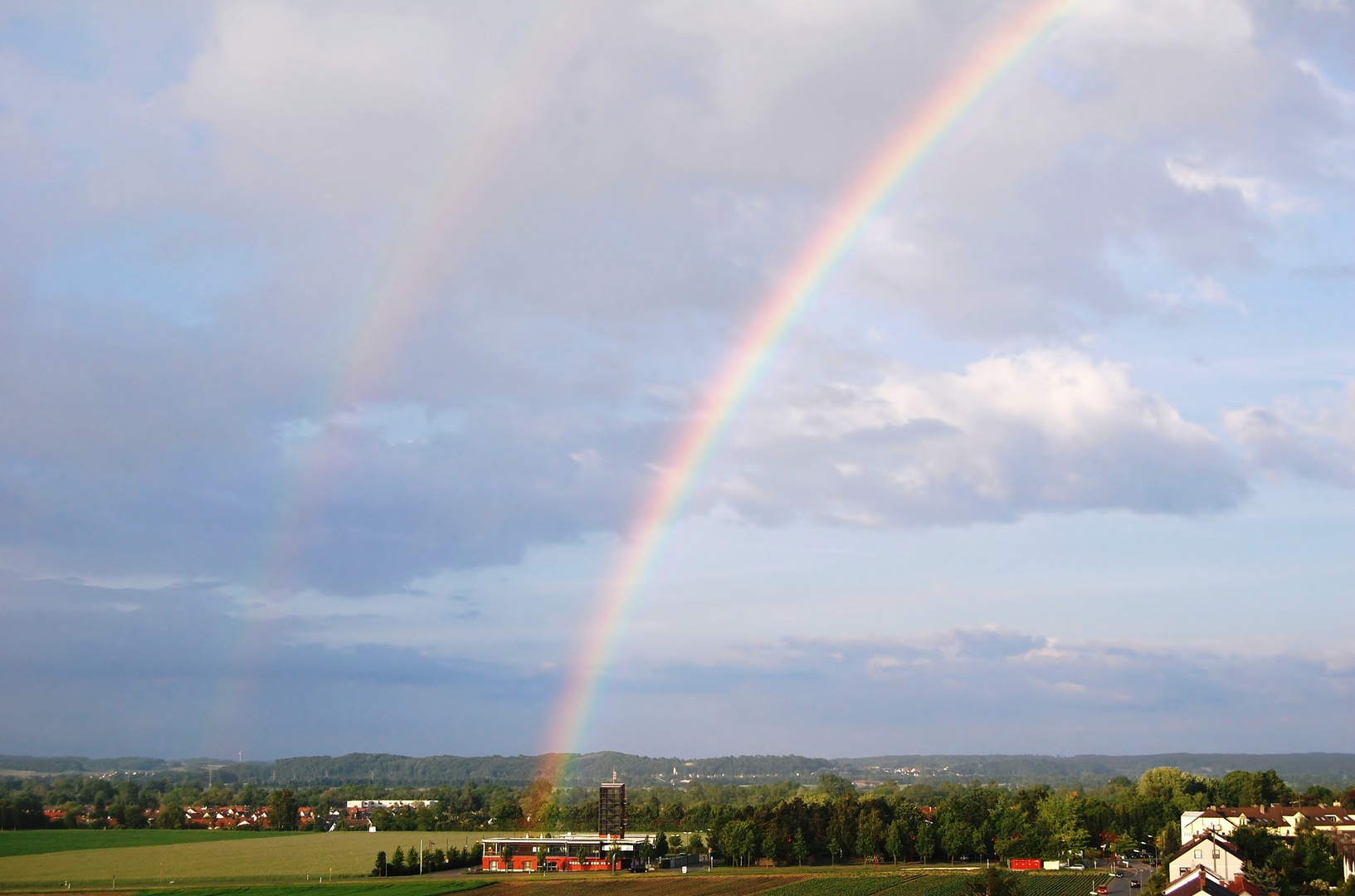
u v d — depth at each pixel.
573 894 176.88
